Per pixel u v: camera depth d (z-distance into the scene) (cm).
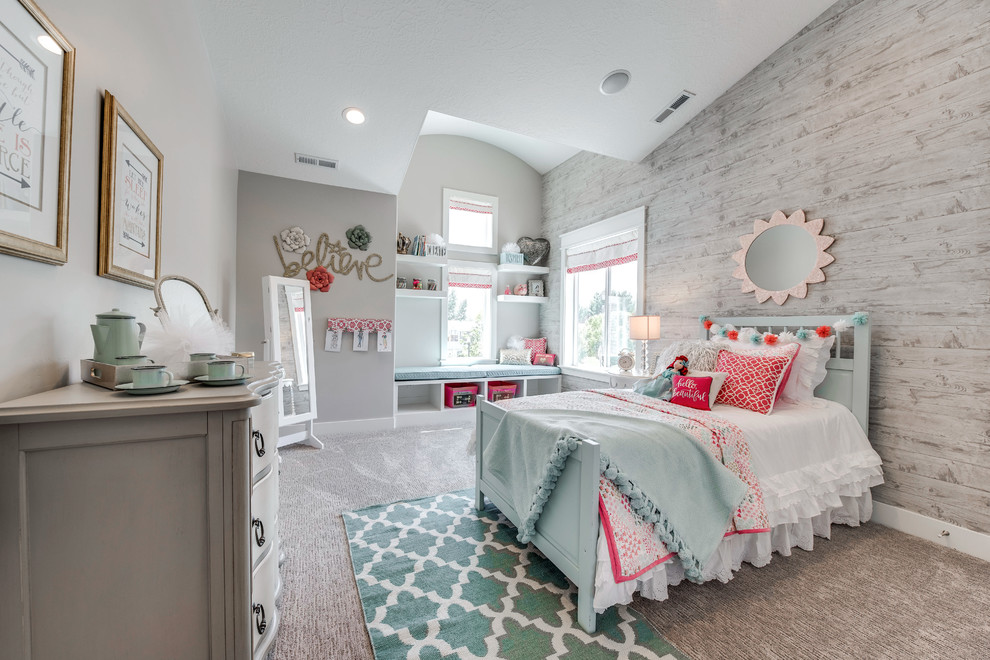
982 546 190
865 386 225
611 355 443
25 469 73
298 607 152
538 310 562
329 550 192
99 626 79
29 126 82
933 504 207
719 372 244
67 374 101
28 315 86
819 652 134
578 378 474
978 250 192
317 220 372
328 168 353
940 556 192
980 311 192
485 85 279
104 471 78
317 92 274
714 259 316
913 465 214
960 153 197
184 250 192
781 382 228
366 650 133
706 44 264
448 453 334
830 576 175
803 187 260
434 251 467
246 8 216
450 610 152
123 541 80
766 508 180
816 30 253
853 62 236
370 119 301
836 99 244
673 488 160
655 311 371
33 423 73
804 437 204
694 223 333
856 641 139
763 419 204
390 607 153
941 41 203
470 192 514
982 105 191
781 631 143
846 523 221
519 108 305
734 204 301
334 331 376
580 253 482
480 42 245
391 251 403
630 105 311
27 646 74
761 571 179
